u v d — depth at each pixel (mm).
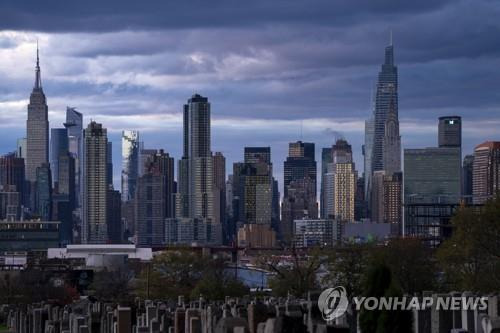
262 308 69688
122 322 95000
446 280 142875
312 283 160875
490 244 134875
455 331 57625
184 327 85500
